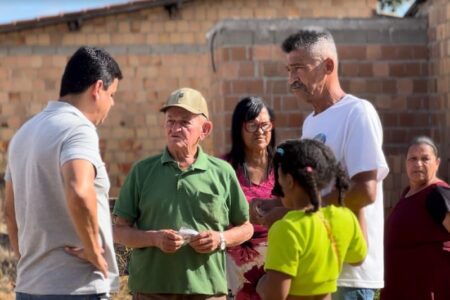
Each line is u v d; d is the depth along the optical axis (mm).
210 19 17844
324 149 4414
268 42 11906
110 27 17688
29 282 4477
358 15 18047
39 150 4418
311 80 5180
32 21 17281
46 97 17625
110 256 4594
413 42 12078
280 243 4238
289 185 4398
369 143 4977
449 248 6219
